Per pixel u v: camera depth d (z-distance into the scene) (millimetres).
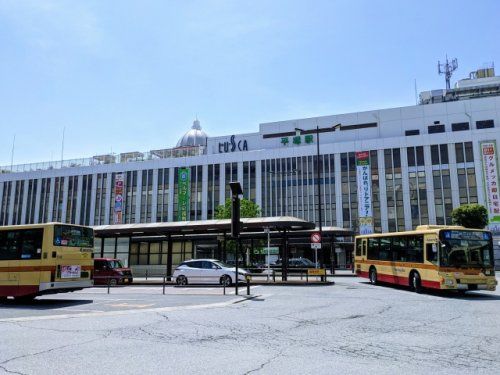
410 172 58406
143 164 70875
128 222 69625
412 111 62188
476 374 6121
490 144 55625
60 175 74250
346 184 61062
